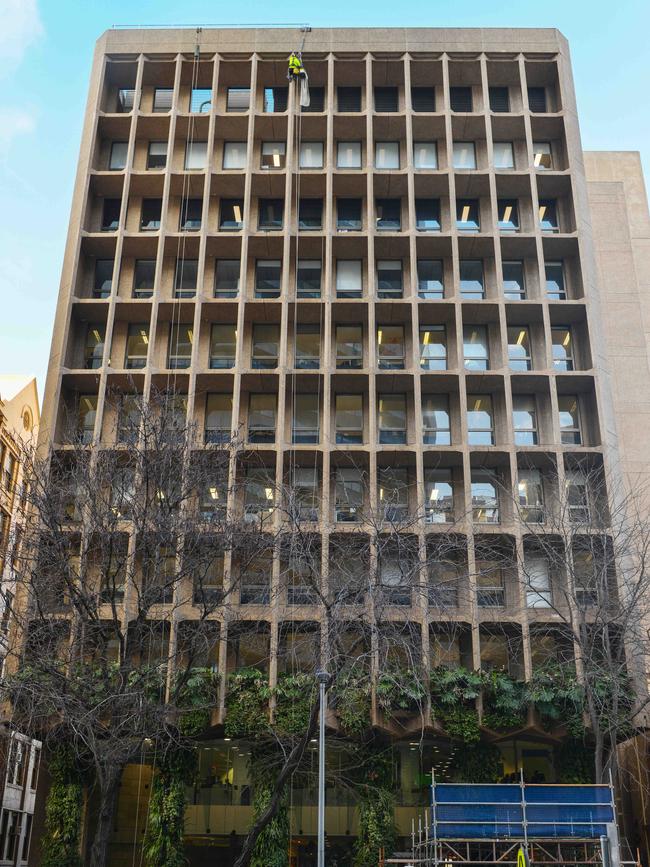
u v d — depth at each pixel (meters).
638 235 49.12
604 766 32.81
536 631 34.09
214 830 34.44
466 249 42.59
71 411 39.78
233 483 33.12
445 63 45.41
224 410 40.78
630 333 45.12
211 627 30.08
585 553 36.69
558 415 38.62
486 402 41.00
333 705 32.56
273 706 32.81
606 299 45.94
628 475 42.03
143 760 32.91
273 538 29.83
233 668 35.22
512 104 46.47
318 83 46.31
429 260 43.53
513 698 32.81
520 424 40.69
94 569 35.00
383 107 46.34
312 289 43.09
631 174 50.91
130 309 41.25
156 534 27.72
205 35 46.31
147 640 31.75
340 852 34.03
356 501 38.88
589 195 48.28
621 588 34.34
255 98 45.06
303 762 33.56
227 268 43.56
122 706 25.86
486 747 33.66
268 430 40.44
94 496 27.98
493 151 45.44
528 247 42.44
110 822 24.69
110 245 42.62
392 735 33.41
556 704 32.84
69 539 28.41
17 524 30.44
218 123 44.88
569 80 45.78
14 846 53.31
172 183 43.84
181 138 45.34
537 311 41.09
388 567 35.25
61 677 25.19
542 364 41.31
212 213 44.06
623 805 35.88
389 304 40.66
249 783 35.12
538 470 39.56
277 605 33.38
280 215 44.38
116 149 45.81
